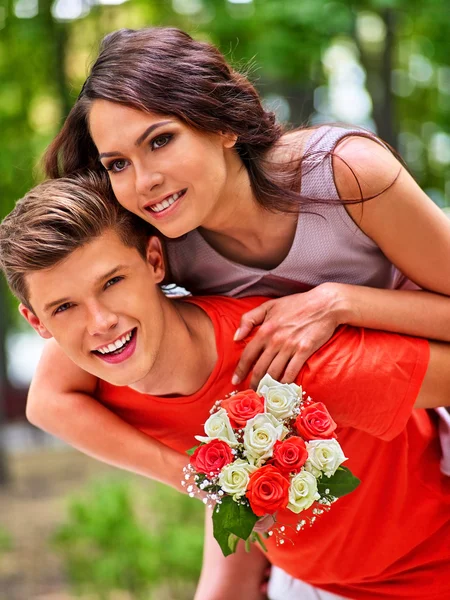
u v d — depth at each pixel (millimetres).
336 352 2357
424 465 2705
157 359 2414
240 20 6844
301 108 6930
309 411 2250
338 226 2523
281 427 2197
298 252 2580
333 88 8688
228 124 2363
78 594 5887
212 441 2215
